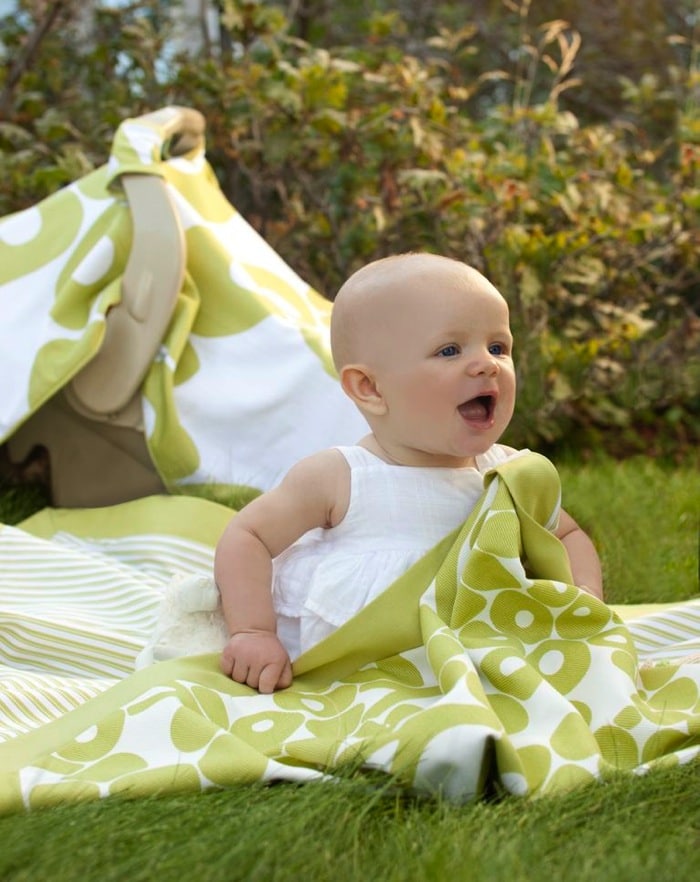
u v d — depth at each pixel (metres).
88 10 5.42
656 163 5.84
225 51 4.75
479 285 1.92
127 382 2.96
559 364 4.07
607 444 4.40
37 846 1.35
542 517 1.90
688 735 1.68
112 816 1.43
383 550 1.89
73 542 2.76
